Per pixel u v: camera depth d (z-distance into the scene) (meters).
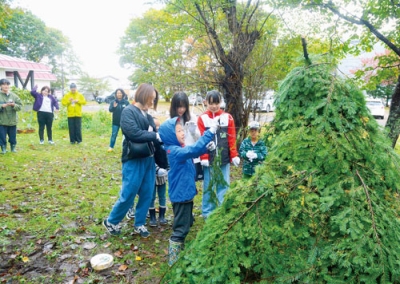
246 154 3.52
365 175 1.94
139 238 3.56
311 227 1.84
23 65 25.41
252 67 6.87
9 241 3.40
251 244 1.91
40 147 8.64
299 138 2.01
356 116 2.08
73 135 9.32
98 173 6.19
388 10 5.16
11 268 2.93
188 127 3.24
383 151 2.04
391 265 1.64
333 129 2.01
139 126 3.18
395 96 5.58
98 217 4.06
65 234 3.59
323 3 5.48
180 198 2.80
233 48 6.66
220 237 1.96
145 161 3.32
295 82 2.16
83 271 2.90
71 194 4.91
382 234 1.71
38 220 3.92
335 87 2.06
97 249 3.30
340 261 1.67
